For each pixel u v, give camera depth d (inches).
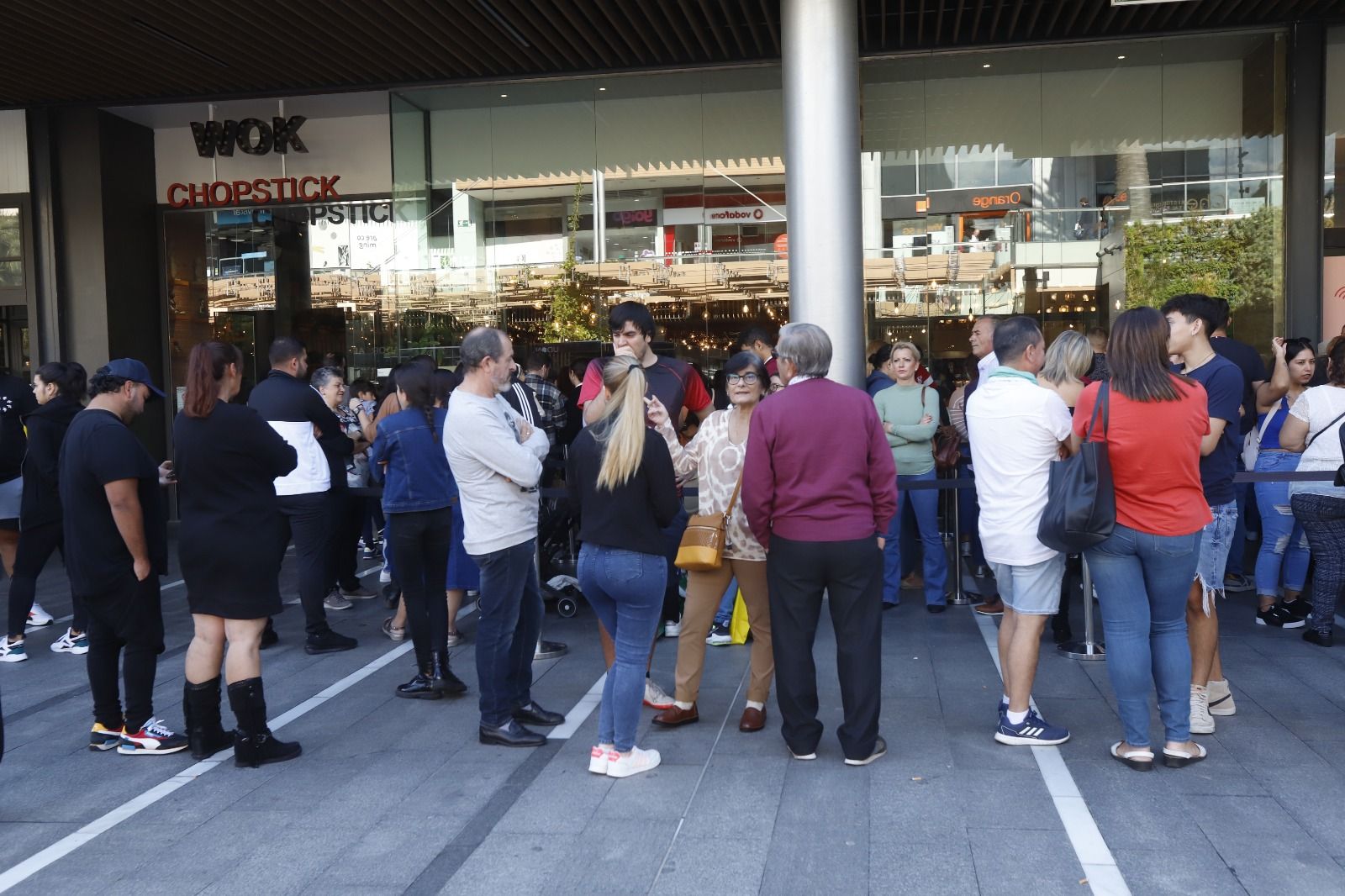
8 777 172.7
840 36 292.5
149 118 461.4
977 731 179.5
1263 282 397.7
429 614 211.6
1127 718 160.1
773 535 163.8
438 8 347.3
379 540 399.2
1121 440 152.8
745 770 164.7
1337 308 390.0
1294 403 245.9
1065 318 414.6
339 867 135.3
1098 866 128.3
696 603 184.5
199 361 169.2
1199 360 178.1
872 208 423.2
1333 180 387.5
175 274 481.7
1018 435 164.9
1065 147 410.6
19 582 253.3
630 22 361.7
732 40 402.9
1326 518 226.8
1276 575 251.1
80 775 172.9
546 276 446.3
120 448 174.7
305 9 344.2
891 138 420.2
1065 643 231.9
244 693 173.0
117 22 349.1
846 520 160.1
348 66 409.4
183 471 171.9
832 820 144.3
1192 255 403.5
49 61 388.5
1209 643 173.5
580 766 169.5
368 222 470.3
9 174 454.3
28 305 450.3
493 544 173.8
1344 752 164.7
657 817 147.6
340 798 159.2
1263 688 200.1
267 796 160.9
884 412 272.5
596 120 437.7
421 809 153.3
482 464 171.9
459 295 454.0
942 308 421.7
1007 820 142.4
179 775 171.6
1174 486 153.9
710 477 185.0
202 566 171.8
